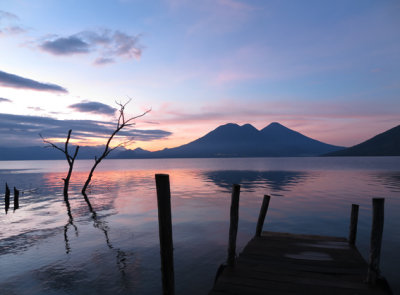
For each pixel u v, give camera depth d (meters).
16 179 48.41
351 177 41.69
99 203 20.75
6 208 19.30
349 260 6.82
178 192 26.33
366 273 6.04
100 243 10.66
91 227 13.26
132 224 13.73
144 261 8.70
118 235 11.74
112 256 9.19
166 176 4.23
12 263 8.65
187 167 97.50
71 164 24.95
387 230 11.77
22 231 12.70
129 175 58.09
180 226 13.13
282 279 5.73
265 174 52.06
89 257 9.11
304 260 6.82
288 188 28.11
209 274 7.68
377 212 5.40
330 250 7.62
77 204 20.48
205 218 14.88
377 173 50.41
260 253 7.37
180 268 8.09
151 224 13.68
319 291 5.20
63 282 7.27
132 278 7.47
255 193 24.55
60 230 12.77
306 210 16.67
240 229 12.51
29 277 7.60
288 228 12.54
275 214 15.64
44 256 9.25
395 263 8.14
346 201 19.64
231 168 82.06
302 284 5.48
